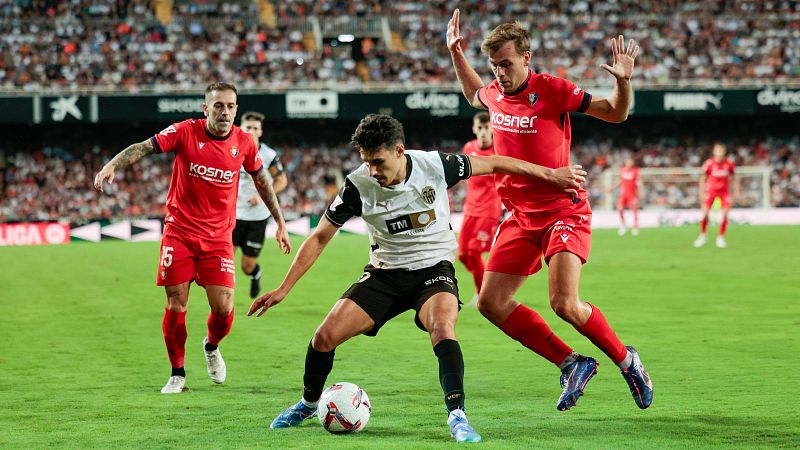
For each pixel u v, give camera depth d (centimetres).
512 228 578
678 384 648
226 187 666
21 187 3209
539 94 563
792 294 1214
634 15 3444
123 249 2305
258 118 1092
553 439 481
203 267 666
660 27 3425
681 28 3422
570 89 560
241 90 3023
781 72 3353
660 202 3222
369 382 679
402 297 521
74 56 3184
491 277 572
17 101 2897
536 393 628
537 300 1184
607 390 634
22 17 3209
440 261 522
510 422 530
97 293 1353
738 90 3139
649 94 3139
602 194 3278
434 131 3481
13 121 2900
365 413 507
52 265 1845
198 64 3234
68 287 1437
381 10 3484
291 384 685
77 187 3234
